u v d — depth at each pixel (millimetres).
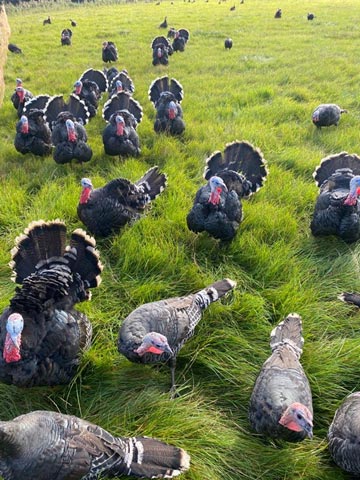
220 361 2703
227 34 12719
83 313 2771
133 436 2281
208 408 2533
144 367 2668
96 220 3598
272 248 3514
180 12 18344
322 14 15945
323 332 2938
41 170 4707
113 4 24938
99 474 2041
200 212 3451
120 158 4898
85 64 9586
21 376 2311
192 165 4805
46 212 3850
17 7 21797
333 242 3695
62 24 15461
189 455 2193
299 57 9406
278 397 2277
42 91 7438
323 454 2352
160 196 4113
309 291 3150
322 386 2582
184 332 2664
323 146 5344
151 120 6082
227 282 3010
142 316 2604
